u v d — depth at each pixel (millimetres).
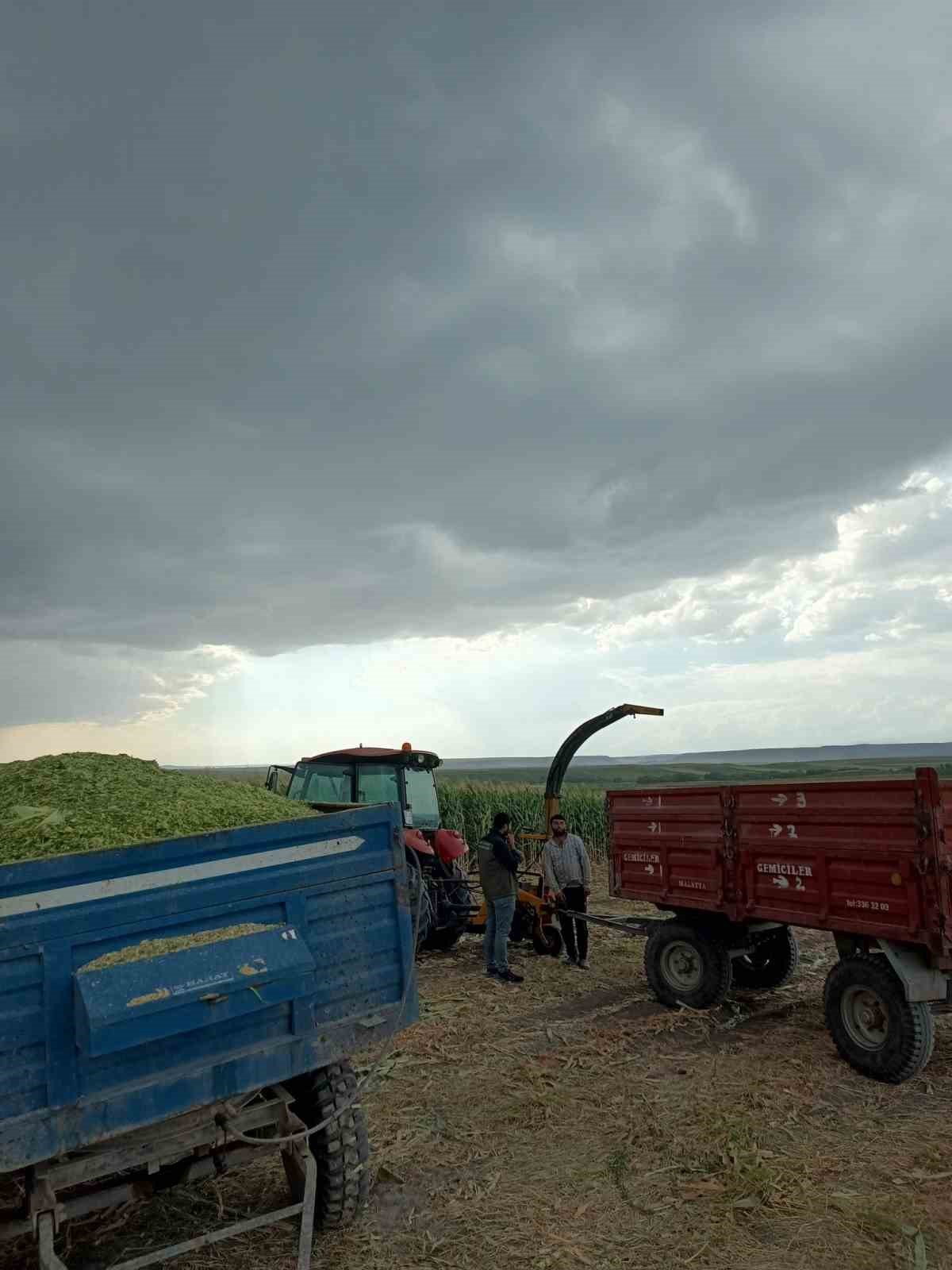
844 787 6250
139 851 3295
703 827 7668
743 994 8305
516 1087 5812
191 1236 4016
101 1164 3248
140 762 4664
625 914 12695
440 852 10578
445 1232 4023
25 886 3035
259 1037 3518
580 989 8547
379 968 3947
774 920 6852
